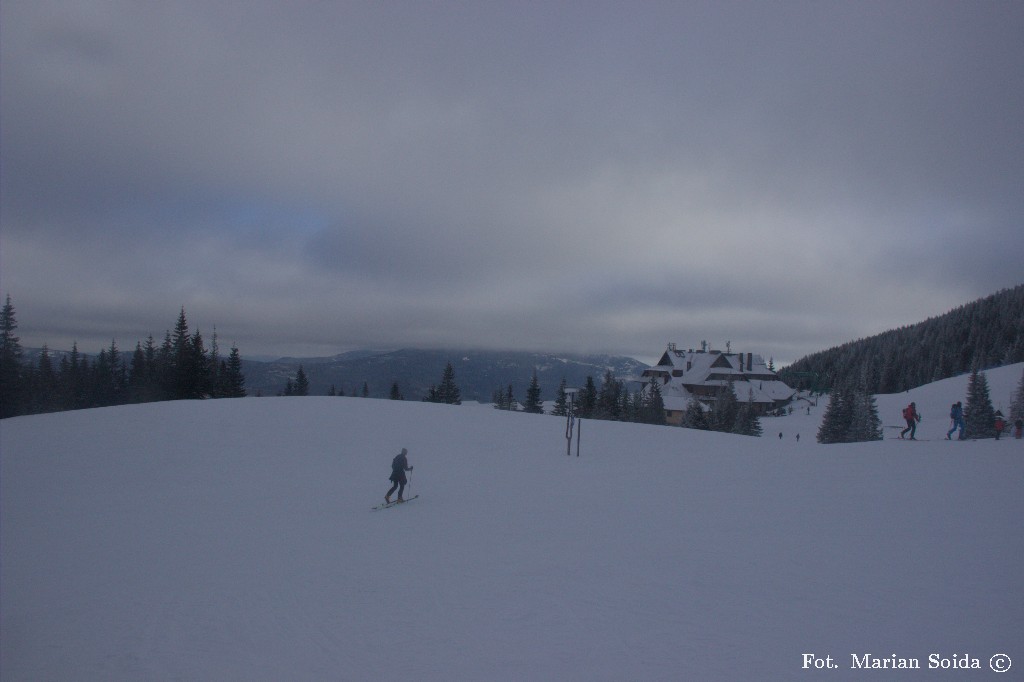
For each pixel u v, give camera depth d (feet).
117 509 57.77
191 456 83.66
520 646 23.79
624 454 81.82
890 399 303.68
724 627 24.41
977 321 475.72
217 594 32.83
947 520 38.45
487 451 86.48
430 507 53.31
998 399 244.22
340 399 132.77
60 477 73.56
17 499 64.13
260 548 42.04
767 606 26.32
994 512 40.11
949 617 24.17
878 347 533.14
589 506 50.11
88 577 37.81
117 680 23.18
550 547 37.91
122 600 32.96
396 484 55.47
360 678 21.88
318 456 83.51
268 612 29.55
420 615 27.86
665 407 303.48
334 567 36.45
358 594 31.30
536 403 294.05
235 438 94.73
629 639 23.80
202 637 26.96
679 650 22.57
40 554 43.73
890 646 21.95
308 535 45.14
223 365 266.77
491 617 27.02
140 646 26.40
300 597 31.37
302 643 25.54
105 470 76.54
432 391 310.24
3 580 38.09
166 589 34.32
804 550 33.88
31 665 25.04
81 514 56.44
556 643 23.85
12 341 195.62
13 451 87.92
